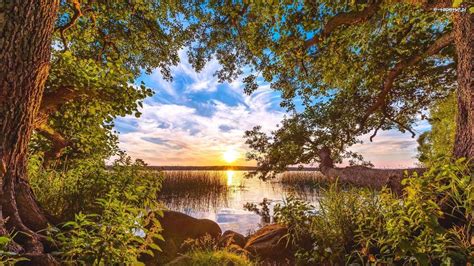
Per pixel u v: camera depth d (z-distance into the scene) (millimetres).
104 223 2529
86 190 4160
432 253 2764
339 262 3723
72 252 2303
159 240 5227
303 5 5930
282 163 11781
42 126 6242
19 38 3297
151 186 4211
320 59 7977
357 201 4043
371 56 8141
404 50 7570
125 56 8742
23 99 3387
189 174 21719
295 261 4289
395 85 9625
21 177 3400
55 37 7453
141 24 9164
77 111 6398
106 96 5637
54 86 5203
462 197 3174
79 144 7359
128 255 2486
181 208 15703
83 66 5445
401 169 5613
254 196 21094
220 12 7941
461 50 4230
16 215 2988
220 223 12766
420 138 9906
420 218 2824
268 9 5762
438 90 9633
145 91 5789
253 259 4566
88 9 7508
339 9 6094
